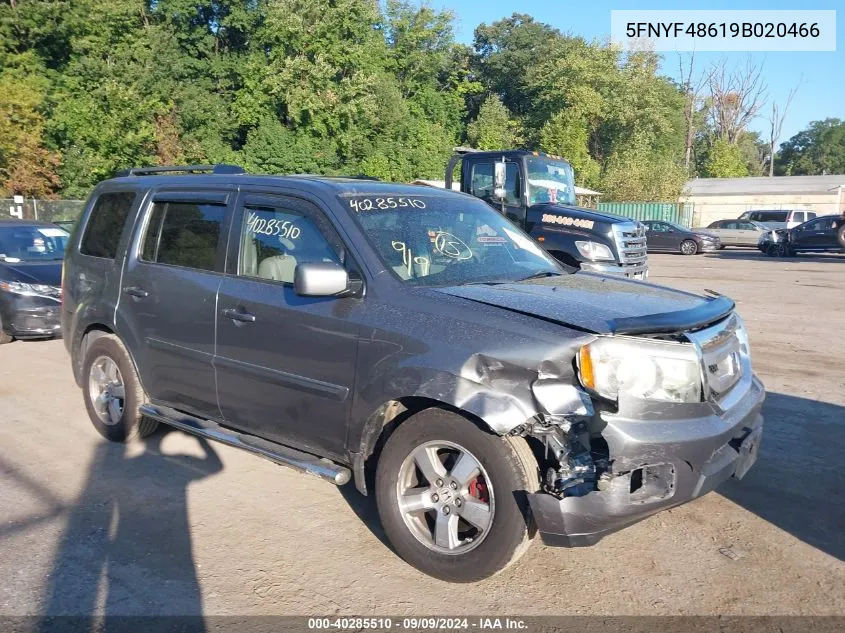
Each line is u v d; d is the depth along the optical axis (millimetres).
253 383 4410
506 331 3482
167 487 4867
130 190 5613
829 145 92688
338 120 35875
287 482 4973
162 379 5078
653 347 3395
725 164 65750
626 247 10422
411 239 4320
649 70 52562
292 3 34625
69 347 6051
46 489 4820
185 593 3574
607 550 4012
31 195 28188
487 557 3469
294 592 3586
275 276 4434
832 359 8672
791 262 24750
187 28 38375
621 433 3254
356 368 3873
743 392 3881
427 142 41469
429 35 47406
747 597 3533
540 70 53156
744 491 4781
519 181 11117
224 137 37781
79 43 32438
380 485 3830
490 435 3426
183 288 4848
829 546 4047
